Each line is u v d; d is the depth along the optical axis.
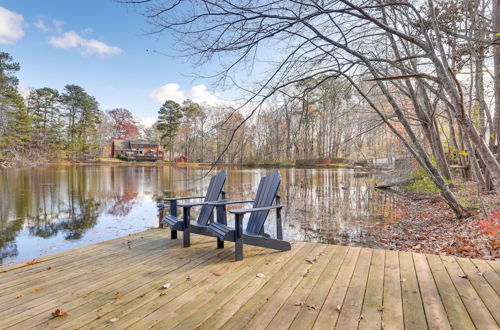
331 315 1.84
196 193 13.38
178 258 3.11
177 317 1.83
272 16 3.47
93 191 14.24
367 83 7.18
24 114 38.19
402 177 14.84
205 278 2.52
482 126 7.01
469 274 2.52
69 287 2.35
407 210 8.53
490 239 4.21
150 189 15.02
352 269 2.71
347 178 20.23
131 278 2.54
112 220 8.09
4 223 7.77
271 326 1.71
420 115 7.56
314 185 16.03
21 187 15.82
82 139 49.31
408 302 2.01
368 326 1.70
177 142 54.75
